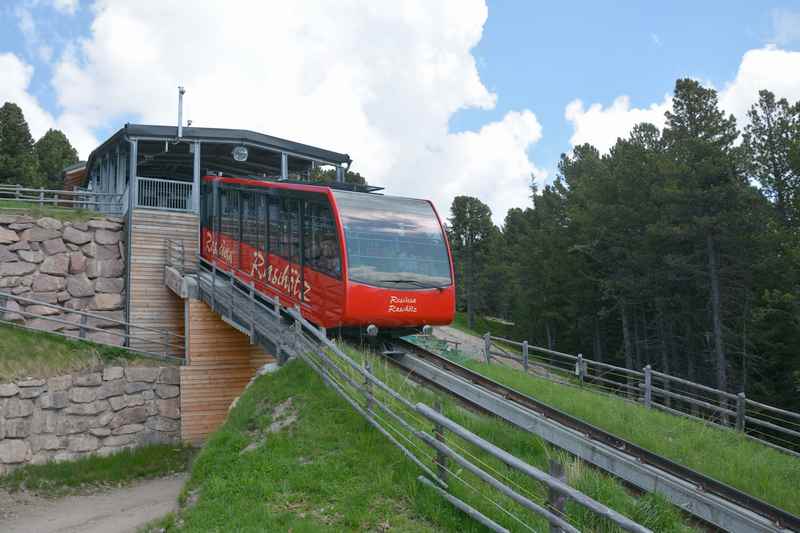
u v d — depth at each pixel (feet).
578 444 29.66
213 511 25.59
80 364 58.18
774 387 94.27
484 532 21.48
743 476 29.66
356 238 44.75
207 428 61.72
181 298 71.41
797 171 86.22
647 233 101.40
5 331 58.49
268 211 56.08
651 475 26.09
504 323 227.40
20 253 65.41
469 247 220.02
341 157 86.22
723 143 94.94
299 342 40.09
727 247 90.68
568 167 169.78
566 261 140.77
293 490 26.27
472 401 37.24
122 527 40.73
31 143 180.24
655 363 133.18
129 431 58.90
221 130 76.64
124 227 71.87
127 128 72.02
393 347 47.91
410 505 23.95
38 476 51.93
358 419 31.19
